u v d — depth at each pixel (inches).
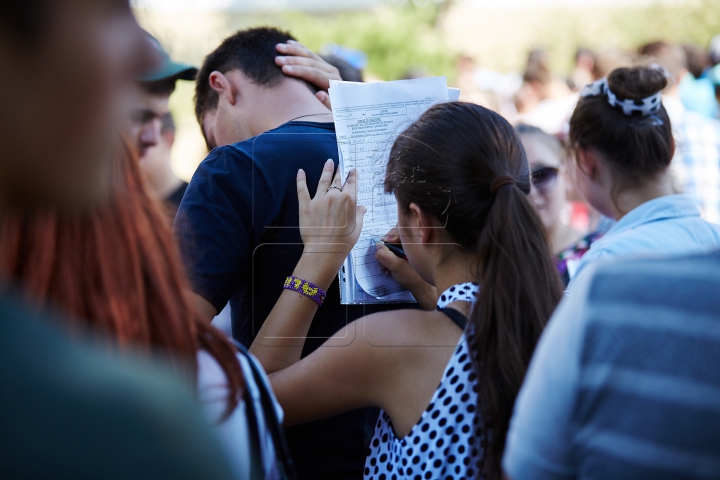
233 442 32.5
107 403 16.7
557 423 33.2
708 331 30.5
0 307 17.6
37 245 28.5
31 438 15.8
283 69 68.1
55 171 21.5
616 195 69.5
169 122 108.2
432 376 47.6
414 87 57.2
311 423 58.7
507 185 48.7
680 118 119.8
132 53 23.7
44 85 20.6
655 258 33.5
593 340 32.2
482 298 46.9
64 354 17.5
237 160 59.5
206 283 57.0
